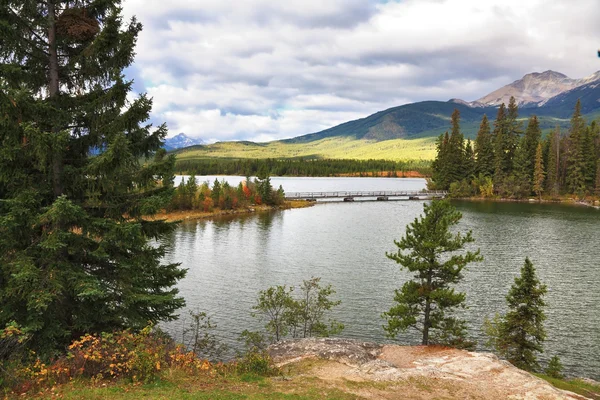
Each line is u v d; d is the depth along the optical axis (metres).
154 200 14.30
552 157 123.00
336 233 72.25
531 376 16.58
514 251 55.16
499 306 35.75
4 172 12.34
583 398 14.86
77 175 13.91
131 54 14.62
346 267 49.06
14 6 13.29
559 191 125.25
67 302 14.15
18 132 12.18
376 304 36.84
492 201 122.06
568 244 59.31
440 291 23.41
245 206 107.19
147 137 15.17
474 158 144.25
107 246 14.52
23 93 11.92
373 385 14.78
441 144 151.12
